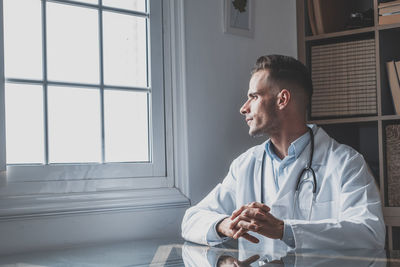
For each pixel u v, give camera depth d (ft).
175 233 6.80
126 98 6.81
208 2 7.34
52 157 6.13
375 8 7.77
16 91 5.87
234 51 7.68
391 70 7.77
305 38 8.50
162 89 7.09
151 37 7.00
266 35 8.17
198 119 7.13
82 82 6.43
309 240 4.81
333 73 8.16
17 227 5.49
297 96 6.16
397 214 7.53
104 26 6.64
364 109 7.86
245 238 4.98
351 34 8.08
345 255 3.74
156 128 7.00
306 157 5.94
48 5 6.16
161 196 6.73
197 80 7.16
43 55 6.11
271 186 6.11
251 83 6.27
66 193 6.06
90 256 4.42
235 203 6.48
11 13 5.86
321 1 8.36
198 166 7.09
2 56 5.71
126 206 6.31
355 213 5.38
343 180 5.67
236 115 7.66
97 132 6.52
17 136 5.87
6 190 5.63
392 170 7.65
